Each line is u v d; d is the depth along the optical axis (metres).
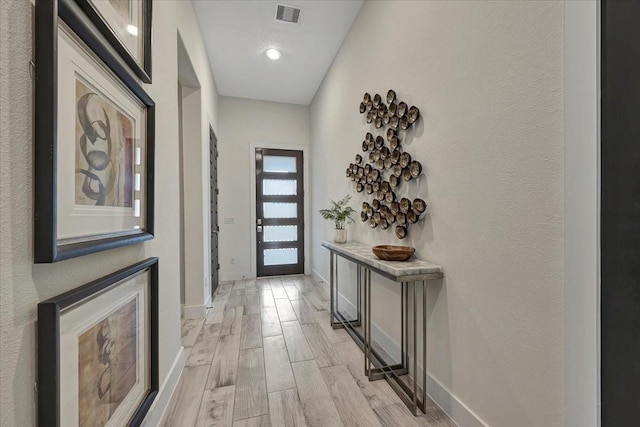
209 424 1.39
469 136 1.28
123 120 0.95
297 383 1.72
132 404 1.02
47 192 0.59
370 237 2.38
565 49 0.87
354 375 1.80
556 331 0.91
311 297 3.47
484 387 1.21
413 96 1.72
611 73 0.78
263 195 4.52
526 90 1.01
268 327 2.57
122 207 0.95
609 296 0.79
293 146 4.61
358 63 2.57
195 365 1.93
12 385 0.54
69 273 0.70
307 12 2.55
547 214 0.94
